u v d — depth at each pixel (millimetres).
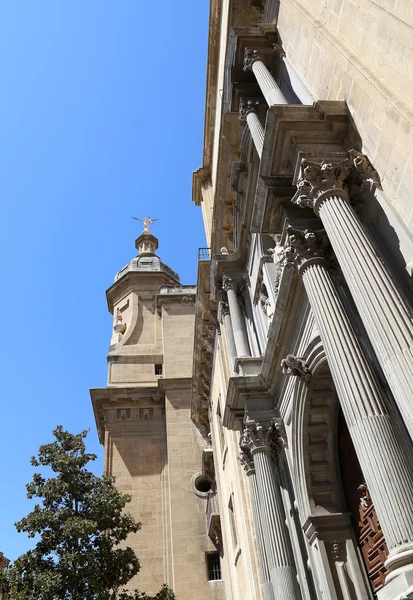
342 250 7148
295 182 8508
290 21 11594
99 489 17828
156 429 31609
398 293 6328
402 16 6801
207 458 27797
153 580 26062
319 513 10836
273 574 11406
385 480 5973
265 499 12203
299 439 11445
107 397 32062
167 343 34969
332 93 9133
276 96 10352
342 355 7211
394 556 5496
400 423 6645
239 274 18188
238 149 17797
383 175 7422
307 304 10688
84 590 15117
